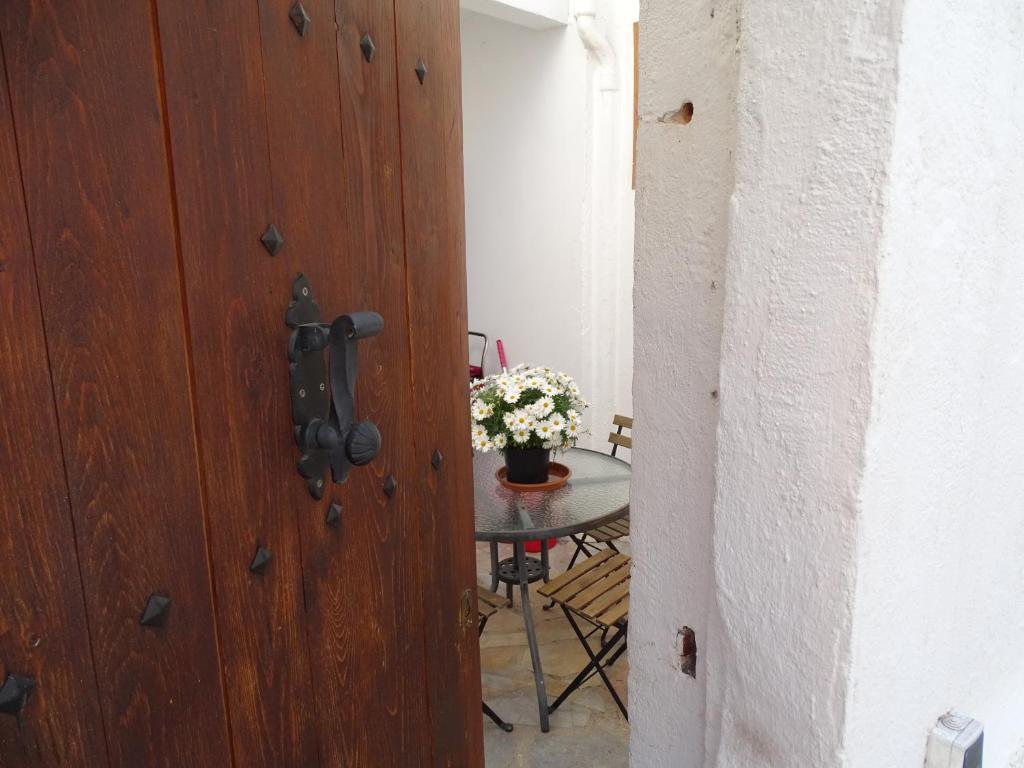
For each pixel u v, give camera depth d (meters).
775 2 0.59
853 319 0.57
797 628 0.66
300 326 0.88
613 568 2.33
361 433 0.91
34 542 0.64
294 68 0.85
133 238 0.69
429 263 1.16
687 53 0.71
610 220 3.94
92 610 0.69
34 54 0.60
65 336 0.64
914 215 0.56
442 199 1.18
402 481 1.13
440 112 1.16
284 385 0.87
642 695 0.92
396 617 1.14
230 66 0.77
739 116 0.63
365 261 1.00
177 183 0.72
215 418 0.79
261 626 0.87
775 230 0.62
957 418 0.66
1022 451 0.76
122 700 0.72
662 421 0.81
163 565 0.75
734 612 0.72
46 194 0.62
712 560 0.75
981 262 0.63
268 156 0.82
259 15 0.80
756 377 0.66
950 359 0.63
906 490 0.63
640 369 0.83
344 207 0.95
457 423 1.28
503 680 2.48
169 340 0.73
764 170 0.62
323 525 0.96
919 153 0.55
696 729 0.85
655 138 0.75
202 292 0.76
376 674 1.10
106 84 0.65
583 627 2.80
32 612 0.64
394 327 1.08
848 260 0.57
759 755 0.73
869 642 0.63
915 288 0.58
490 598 2.21
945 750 0.72
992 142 0.61
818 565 0.63
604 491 2.49
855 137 0.55
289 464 0.89
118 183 0.67
